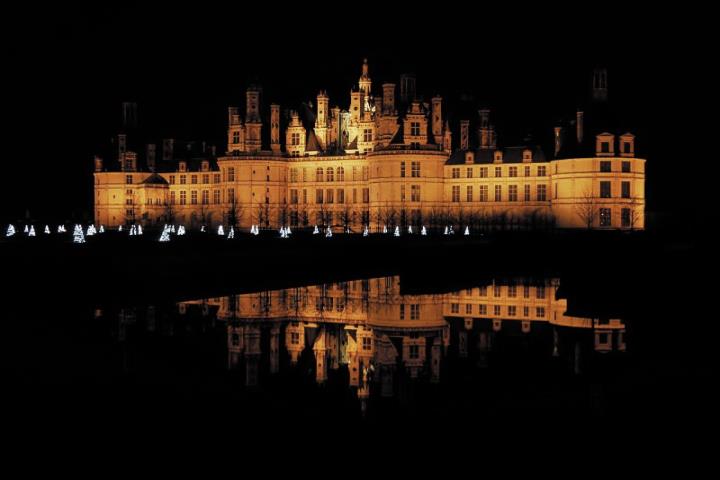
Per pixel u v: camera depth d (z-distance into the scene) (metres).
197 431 29.16
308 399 33.75
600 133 121.69
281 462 26.59
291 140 150.88
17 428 28.92
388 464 26.09
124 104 168.38
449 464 26.38
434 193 135.62
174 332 47.22
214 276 72.38
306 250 84.38
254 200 146.88
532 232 107.31
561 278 74.44
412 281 75.62
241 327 50.28
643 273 63.22
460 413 31.84
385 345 45.69
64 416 30.31
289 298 63.31
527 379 37.19
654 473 25.25
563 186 124.88
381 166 136.00
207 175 159.38
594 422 30.20
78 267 61.25
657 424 29.83
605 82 125.56
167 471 25.39
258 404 32.78
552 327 51.28
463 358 42.28
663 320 52.38
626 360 40.38
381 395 34.44
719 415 30.41
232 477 25.06
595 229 117.62
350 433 29.19
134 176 163.62
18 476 24.69
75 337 43.97
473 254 91.88
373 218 137.62
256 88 148.25
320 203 147.62
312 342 46.22
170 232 128.75
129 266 64.81
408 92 143.75
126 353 40.84
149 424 29.73
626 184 122.12
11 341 42.28
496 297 65.75
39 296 55.38
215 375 37.44
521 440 28.36
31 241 88.31
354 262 88.75
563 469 25.41
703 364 38.88
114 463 26.06
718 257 67.25
